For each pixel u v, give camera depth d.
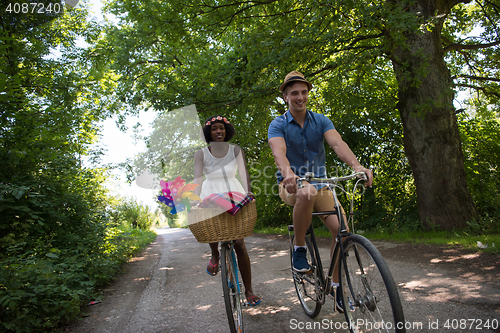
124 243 6.81
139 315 3.33
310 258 2.78
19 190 3.88
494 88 11.90
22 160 4.57
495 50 11.20
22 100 4.69
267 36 8.49
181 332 2.80
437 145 8.33
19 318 2.72
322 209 2.67
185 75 11.41
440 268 4.35
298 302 3.39
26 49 6.31
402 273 4.27
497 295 3.05
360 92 9.38
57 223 4.80
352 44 8.65
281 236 11.16
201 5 9.41
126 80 12.63
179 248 9.45
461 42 11.32
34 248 4.09
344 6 7.30
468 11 12.49
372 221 10.42
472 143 11.00
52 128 5.05
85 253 4.56
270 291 3.88
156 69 12.91
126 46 12.34
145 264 6.70
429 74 8.38
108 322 3.16
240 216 2.53
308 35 7.96
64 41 10.97
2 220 4.06
